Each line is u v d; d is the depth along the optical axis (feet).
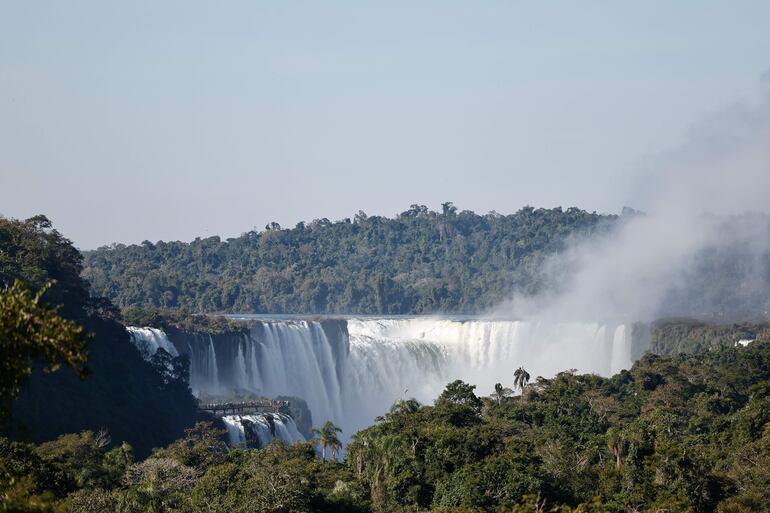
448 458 465.88
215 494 402.11
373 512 420.77
